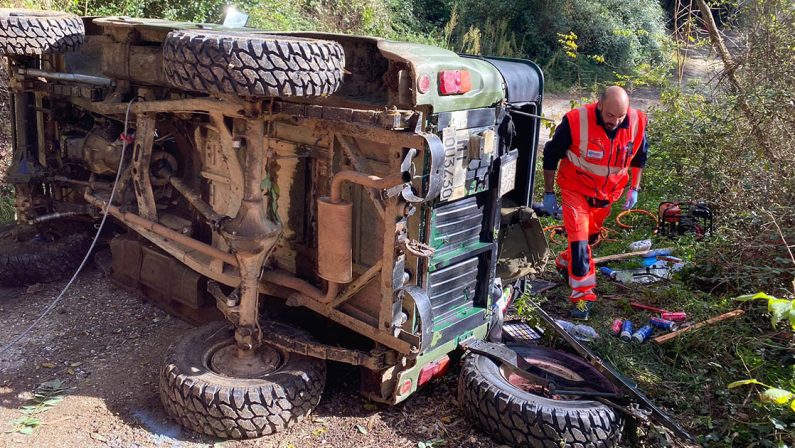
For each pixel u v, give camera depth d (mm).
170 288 4742
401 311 3457
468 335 4047
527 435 3379
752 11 7414
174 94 4430
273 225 3555
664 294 5246
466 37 13734
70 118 5570
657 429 3533
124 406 3801
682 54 10695
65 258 5484
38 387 3994
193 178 4695
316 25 13477
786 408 3580
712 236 5910
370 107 3479
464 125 3568
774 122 6469
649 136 8242
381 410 3834
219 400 3410
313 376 3643
